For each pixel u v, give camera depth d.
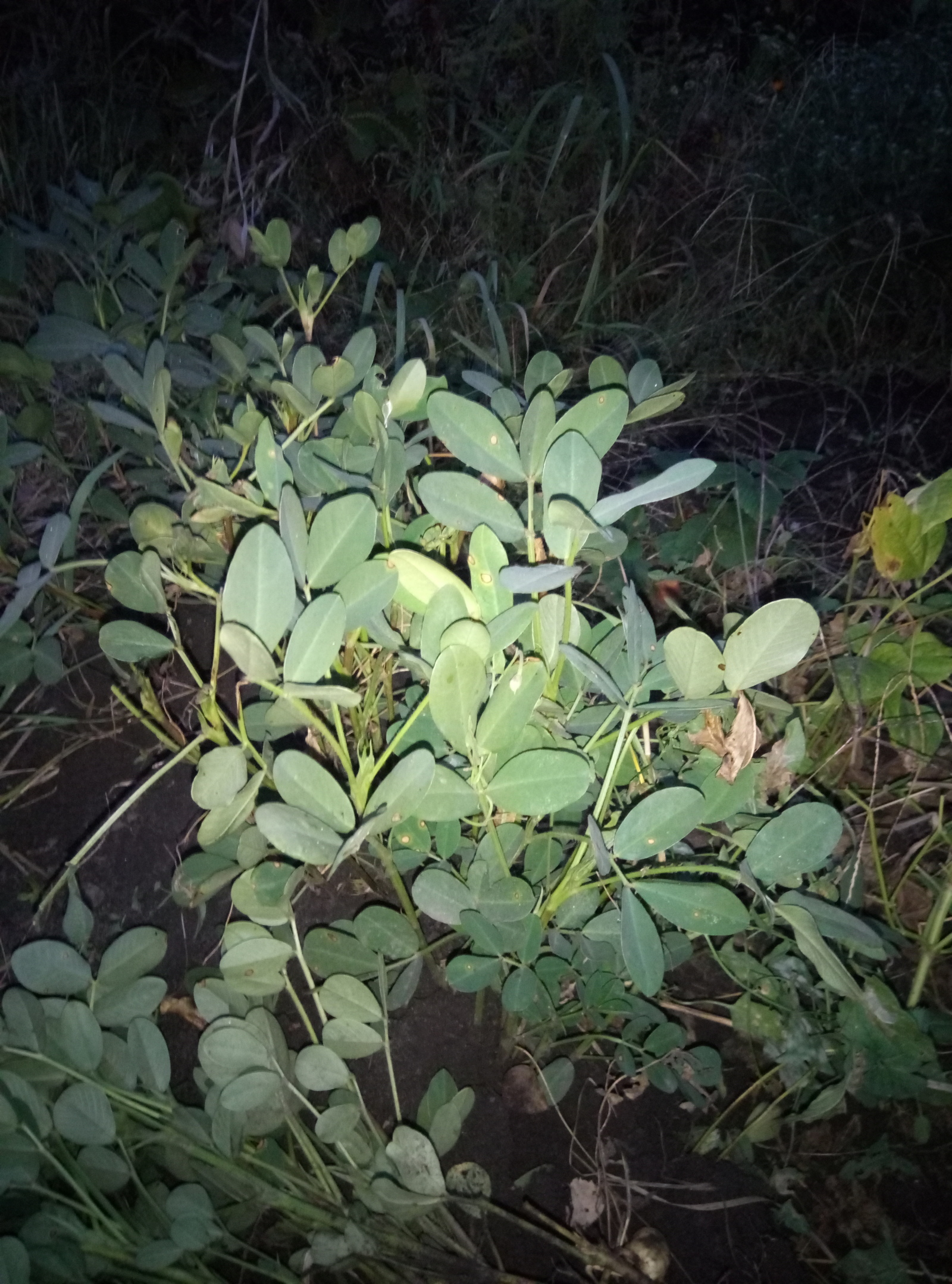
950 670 1.26
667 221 2.36
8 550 1.43
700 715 1.04
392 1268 0.89
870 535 1.24
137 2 2.67
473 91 2.56
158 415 1.06
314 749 1.13
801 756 1.06
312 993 0.98
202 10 2.72
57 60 2.46
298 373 1.24
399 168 2.50
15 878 1.17
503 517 0.90
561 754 0.86
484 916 0.92
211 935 1.13
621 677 1.02
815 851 0.92
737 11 2.89
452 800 0.88
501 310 2.08
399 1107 1.01
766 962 1.06
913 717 1.29
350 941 1.01
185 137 2.54
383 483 0.98
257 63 2.60
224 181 2.27
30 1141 0.86
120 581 1.00
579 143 2.39
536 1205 0.96
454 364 1.97
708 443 1.93
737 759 0.94
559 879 1.05
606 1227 0.96
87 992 0.97
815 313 2.22
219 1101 0.90
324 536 0.86
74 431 1.62
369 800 0.83
